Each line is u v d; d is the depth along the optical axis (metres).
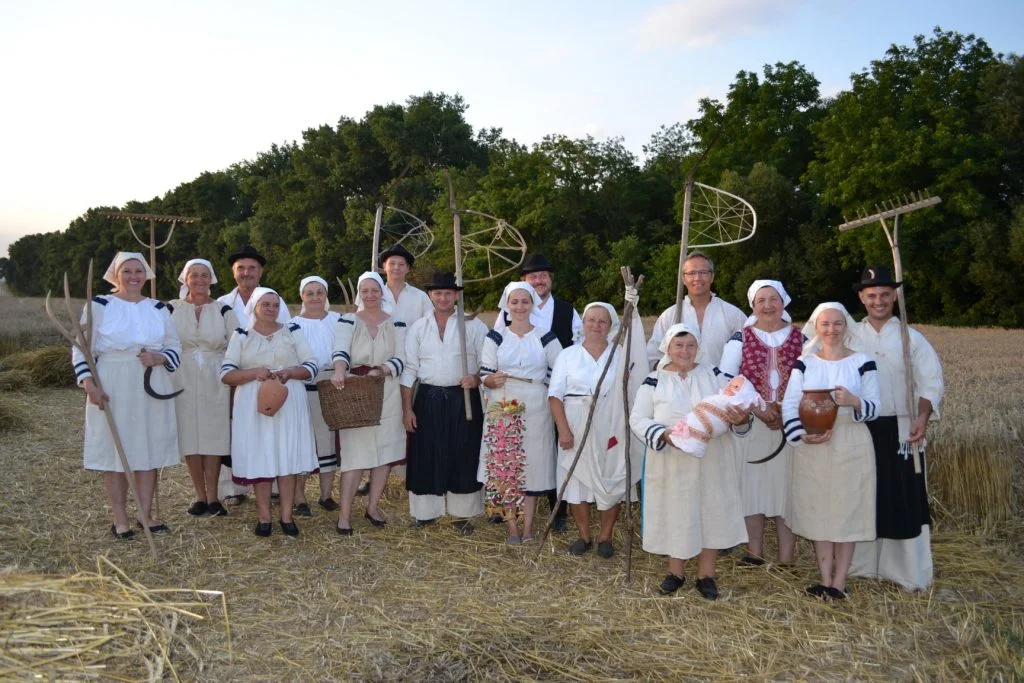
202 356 5.66
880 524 4.27
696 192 31.53
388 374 5.43
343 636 3.87
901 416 4.34
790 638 3.88
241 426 5.15
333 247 47.12
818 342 4.37
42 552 4.89
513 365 5.33
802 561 5.02
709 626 4.02
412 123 48.41
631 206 37.84
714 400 4.12
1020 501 5.61
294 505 5.98
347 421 5.20
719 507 4.32
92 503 6.01
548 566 4.88
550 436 5.41
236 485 6.14
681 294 5.25
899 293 4.38
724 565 4.90
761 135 34.59
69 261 73.06
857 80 29.36
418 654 3.70
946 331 20.42
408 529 5.57
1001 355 13.71
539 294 6.40
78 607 3.74
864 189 27.39
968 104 28.20
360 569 4.77
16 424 8.52
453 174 41.88
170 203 66.81
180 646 3.71
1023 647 3.65
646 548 4.44
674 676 3.52
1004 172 26.75
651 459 4.44
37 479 6.61
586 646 3.78
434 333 5.52
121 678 3.37
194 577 4.57
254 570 4.71
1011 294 25.31
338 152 51.75
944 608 4.21
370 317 5.59
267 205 56.34
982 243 24.94
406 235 7.00
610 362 4.76
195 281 5.73
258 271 6.22
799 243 31.08
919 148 25.78
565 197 36.66
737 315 5.27
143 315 5.20
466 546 5.24
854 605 4.25
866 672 3.55
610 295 34.50
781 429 4.63
